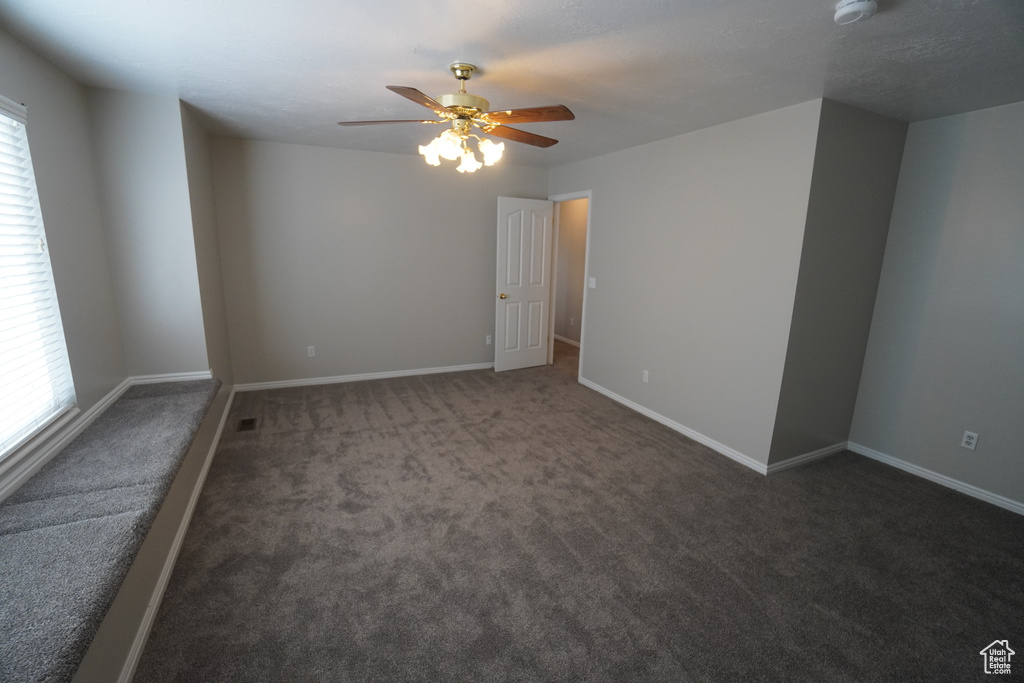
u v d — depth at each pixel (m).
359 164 4.50
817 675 1.62
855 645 1.75
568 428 3.74
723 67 2.16
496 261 5.21
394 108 3.02
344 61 2.18
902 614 1.90
